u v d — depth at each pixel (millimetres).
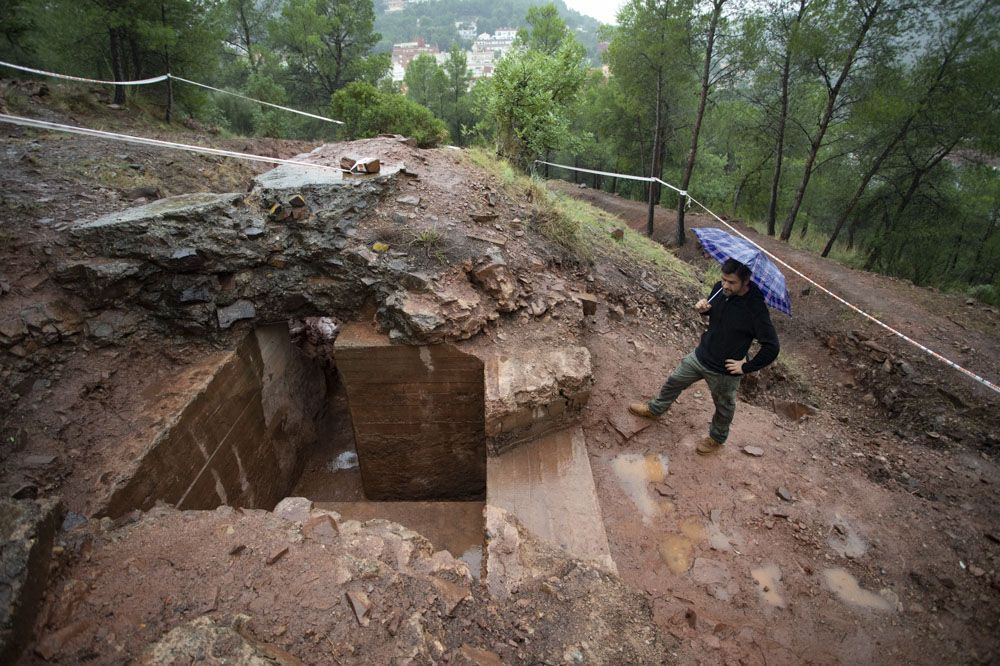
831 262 11805
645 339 5945
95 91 11234
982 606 3184
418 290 4754
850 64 11602
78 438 3691
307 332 7254
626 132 20141
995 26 9922
